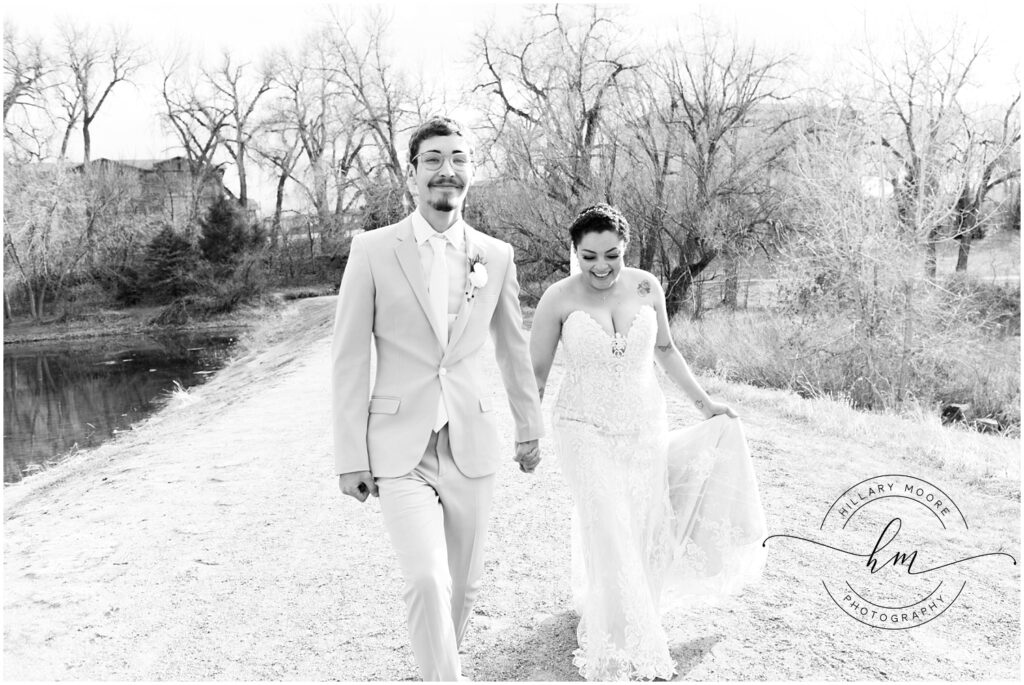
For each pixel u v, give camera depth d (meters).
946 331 12.36
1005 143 13.34
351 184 30.20
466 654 3.35
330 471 6.68
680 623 3.62
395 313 2.92
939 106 13.55
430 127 2.95
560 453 3.45
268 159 32.88
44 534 5.49
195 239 30.50
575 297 3.49
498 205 18.36
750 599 3.88
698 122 17.50
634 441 3.38
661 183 17.38
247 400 11.48
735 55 17.30
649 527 3.41
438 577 2.62
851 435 7.48
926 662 3.21
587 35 18.42
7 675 3.35
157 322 28.17
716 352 13.96
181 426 10.61
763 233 16.42
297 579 4.36
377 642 3.54
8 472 10.45
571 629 3.56
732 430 3.57
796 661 3.22
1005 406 10.74
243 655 3.48
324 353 15.81
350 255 2.96
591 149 18.00
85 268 29.28
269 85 32.47
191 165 32.94
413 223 2.98
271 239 32.81
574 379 3.45
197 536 5.20
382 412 2.89
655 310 3.55
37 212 28.36
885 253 12.64
